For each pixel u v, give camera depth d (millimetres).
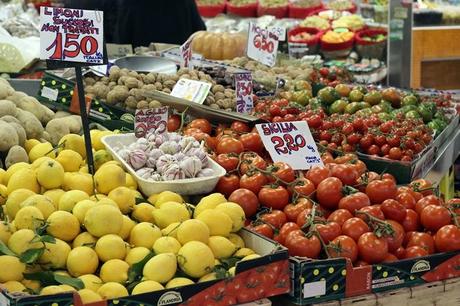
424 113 4582
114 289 2256
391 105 4734
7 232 2398
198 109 3736
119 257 2406
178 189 2955
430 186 3066
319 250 2596
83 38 3031
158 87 4426
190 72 4695
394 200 2824
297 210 2811
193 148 3152
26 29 6086
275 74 5477
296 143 3340
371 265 2553
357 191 2875
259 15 9453
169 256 2357
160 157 3064
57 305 2082
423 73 8570
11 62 5062
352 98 4688
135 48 6449
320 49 8133
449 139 4641
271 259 2379
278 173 2982
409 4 7242
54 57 3016
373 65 7367
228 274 2336
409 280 2625
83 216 2494
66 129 3664
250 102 4332
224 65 5398
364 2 9312
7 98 3658
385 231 2621
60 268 2377
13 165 2906
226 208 2645
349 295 2516
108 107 4094
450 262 2689
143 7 6523
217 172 3066
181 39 6703
